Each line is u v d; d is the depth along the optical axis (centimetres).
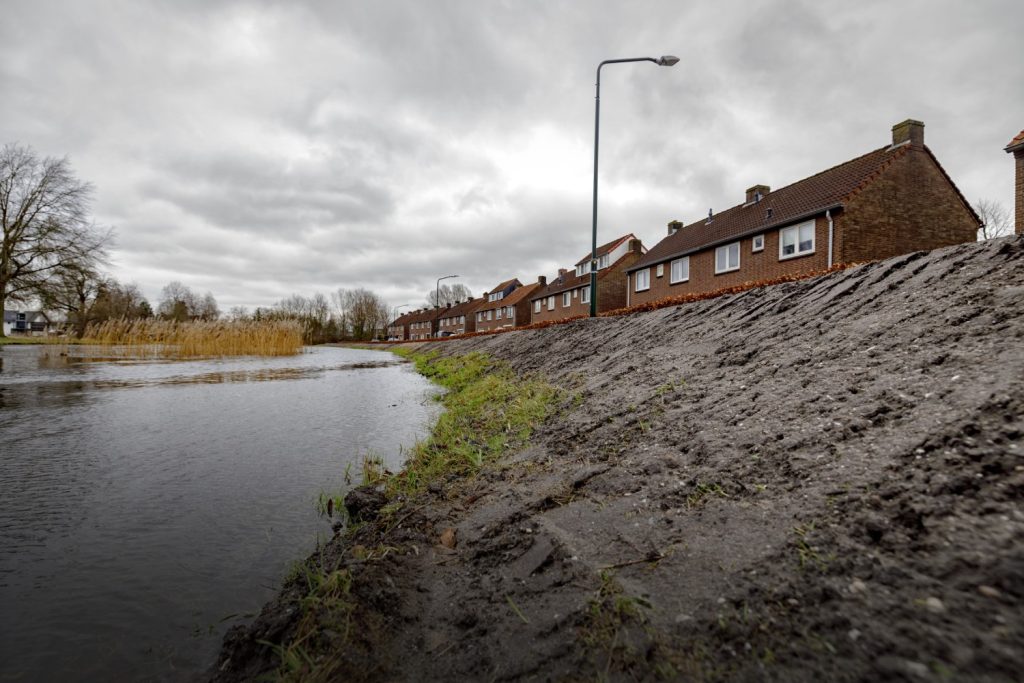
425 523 357
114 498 443
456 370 1446
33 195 2864
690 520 272
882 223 1616
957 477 224
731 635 184
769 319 635
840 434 301
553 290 4259
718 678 169
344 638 218
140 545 350
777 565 212
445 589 269
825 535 221
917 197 1670
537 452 477
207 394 1139
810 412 344
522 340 1498
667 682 173
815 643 169
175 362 2219
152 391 1174
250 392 1184
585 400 610
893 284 528
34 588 293
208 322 2881
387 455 594
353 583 257
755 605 194
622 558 255
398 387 1305
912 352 367
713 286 2189
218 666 221
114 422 791
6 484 482
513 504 362
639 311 1234
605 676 184
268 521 393
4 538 361
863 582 189
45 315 3341
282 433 714
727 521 259
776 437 328
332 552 320
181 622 260
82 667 225
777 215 1862
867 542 208
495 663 205
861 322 471
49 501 436
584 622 214
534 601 240
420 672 205
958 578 177
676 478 324
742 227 2044
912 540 201
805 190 1920
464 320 6938
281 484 484
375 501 410
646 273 2764
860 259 1588
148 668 224
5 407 929
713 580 217
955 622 161
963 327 366
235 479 499
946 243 1709
